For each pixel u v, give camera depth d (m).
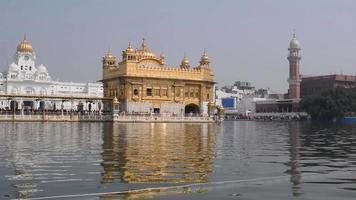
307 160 20.50
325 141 35.66
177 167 17.36
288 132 54.56
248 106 191.88
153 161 19.33
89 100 105.06
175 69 107.06
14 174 15.30
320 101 124.00
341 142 34.31
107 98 103.50
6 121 83.06
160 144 29.89
